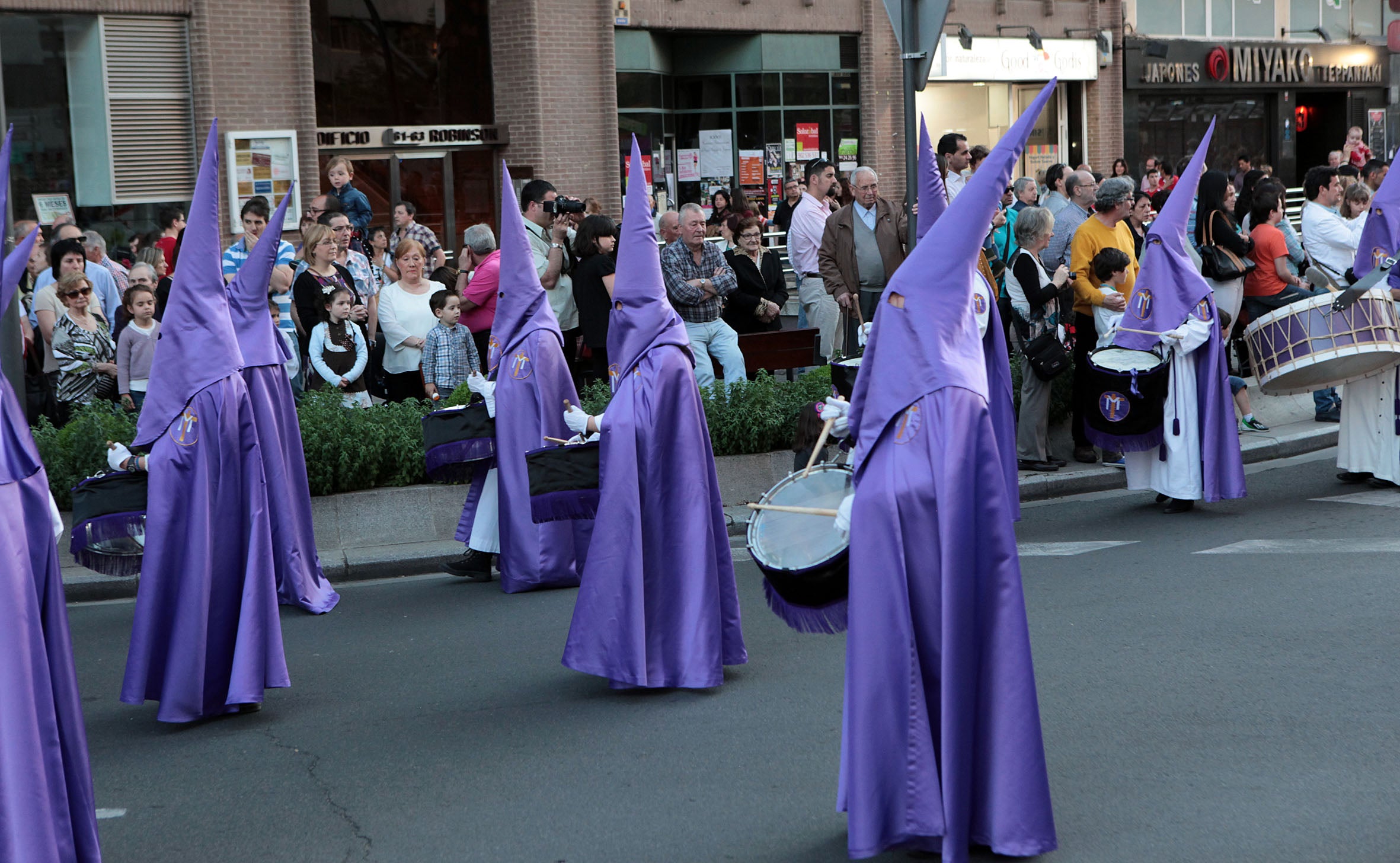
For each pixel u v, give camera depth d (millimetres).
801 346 11648
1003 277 10820
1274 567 7785
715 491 6352
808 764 5301
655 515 6176
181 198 16531
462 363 10258
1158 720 5559
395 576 8750
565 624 7422
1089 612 7102
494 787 5219
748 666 6574
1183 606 7121
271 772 5477
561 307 11344
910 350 4293
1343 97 32844
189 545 5992
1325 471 10625
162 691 5996
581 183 20172
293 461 7504
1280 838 4473
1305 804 4711
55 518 4324
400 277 11406
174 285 6121
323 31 17906
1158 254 9016
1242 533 8688
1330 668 6055
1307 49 31438
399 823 4934
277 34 16938
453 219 19375
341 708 6211
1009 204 13398
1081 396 10602
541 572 8047
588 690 6324
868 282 11414
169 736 5953
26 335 10570
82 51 15664
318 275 10969
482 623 7504
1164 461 9211
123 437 9016
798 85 22906
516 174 19688
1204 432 9062
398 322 11117
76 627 7781
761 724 5762
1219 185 11250
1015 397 10945
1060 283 10070
